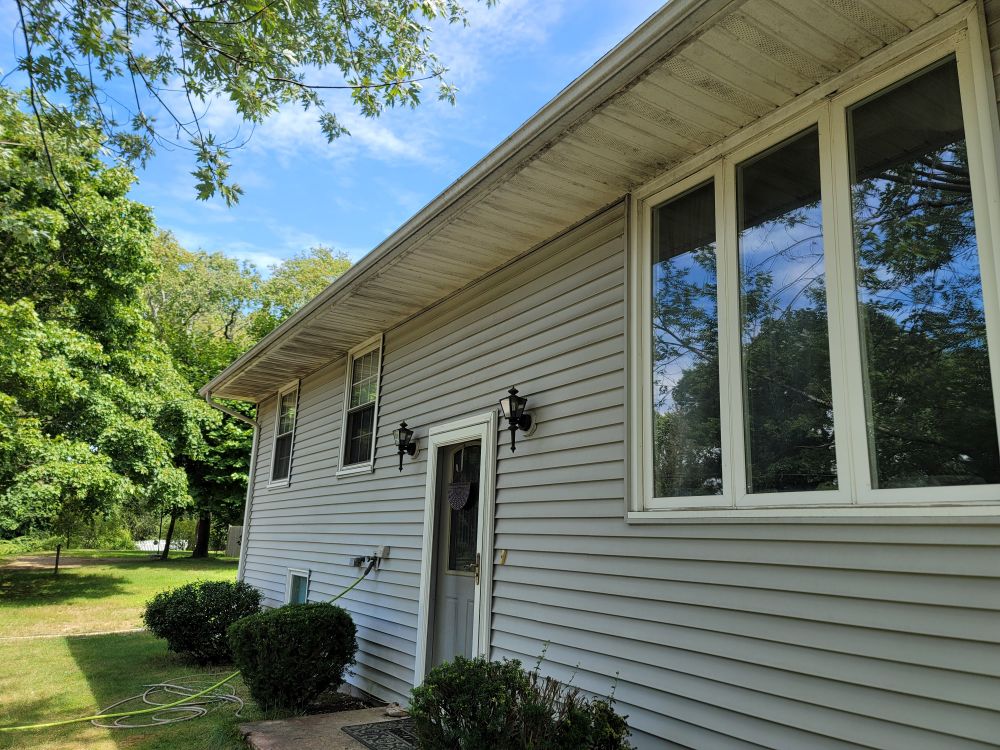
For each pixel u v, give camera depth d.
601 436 3.43
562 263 3.96
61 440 10.79
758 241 2.76
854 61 2.45
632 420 3.22
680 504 2.91
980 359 2.01
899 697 2.04
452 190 3.60
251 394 9.68
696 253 3.06
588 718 2.64
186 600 6.85
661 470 3.06
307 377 8.24
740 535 2.61
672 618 2.84
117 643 8.00
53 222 10.51
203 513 20.64
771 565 2.48
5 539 14.02
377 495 5.91
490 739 2.59
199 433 14.57
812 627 2.31
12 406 10.30
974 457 1.98
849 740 2.14
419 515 5.20
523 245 4.23
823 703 2.23
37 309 12.12
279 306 26.56
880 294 2.29
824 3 2.16
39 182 5.46
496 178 3.38
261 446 9.64
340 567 6.40
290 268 27.14
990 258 2.01
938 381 2.10
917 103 2.27
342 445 6.79
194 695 5.29
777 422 2.57
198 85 4.13
